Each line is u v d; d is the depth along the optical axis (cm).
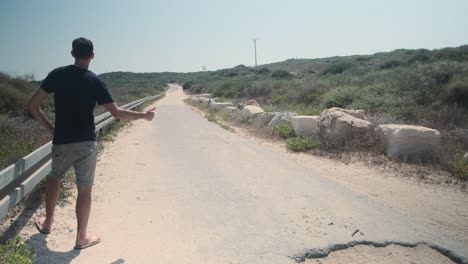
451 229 483
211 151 972
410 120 1305
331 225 476
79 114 384
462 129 1046
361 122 951
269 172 745
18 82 1611
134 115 411
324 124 1020
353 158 866
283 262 385
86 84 382
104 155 903
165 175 720
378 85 1741
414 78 1723
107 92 393
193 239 434
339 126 955
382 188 651
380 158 854
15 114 1298
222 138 1204
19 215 485
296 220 492
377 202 564
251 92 3253
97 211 519
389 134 878
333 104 1675
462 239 452
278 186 646
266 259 389
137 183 661
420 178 710
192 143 1102
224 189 628
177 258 390
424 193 626
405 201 586
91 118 396
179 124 1627
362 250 420
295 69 8531
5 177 379
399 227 473
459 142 948
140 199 573
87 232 448
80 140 386
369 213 518
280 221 489
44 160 541
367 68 3622
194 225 475
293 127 1162
